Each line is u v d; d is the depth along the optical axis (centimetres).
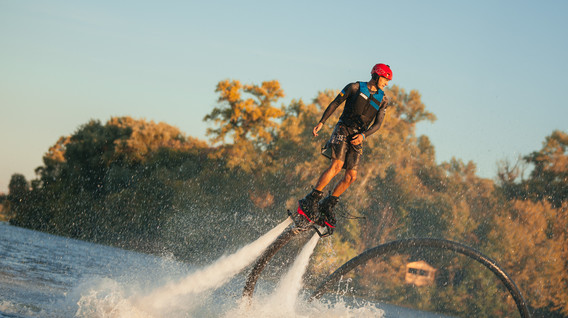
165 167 7869
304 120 7744
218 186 7244
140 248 7125
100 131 8800
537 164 6222
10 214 8394
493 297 5894
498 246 5969
